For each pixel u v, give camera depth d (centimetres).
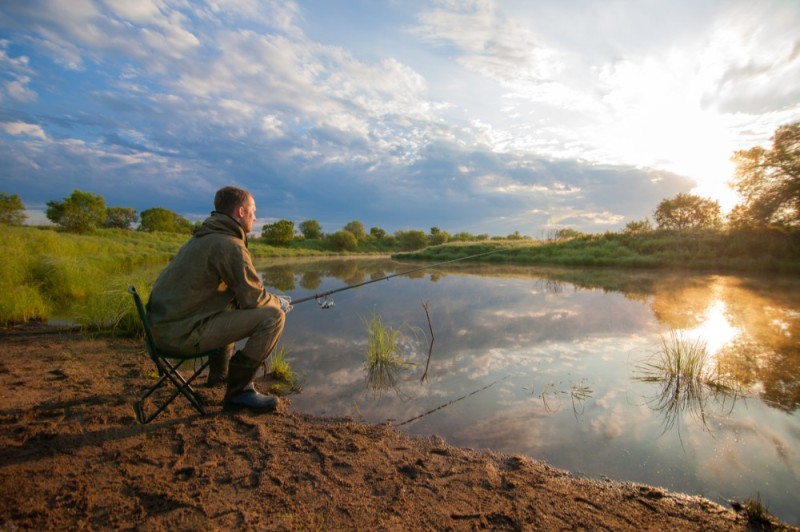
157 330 242
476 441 238
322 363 382
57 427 241
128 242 2348
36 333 475
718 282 942
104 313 498
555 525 165
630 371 355
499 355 403
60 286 721
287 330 507
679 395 302
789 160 1421
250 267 261
